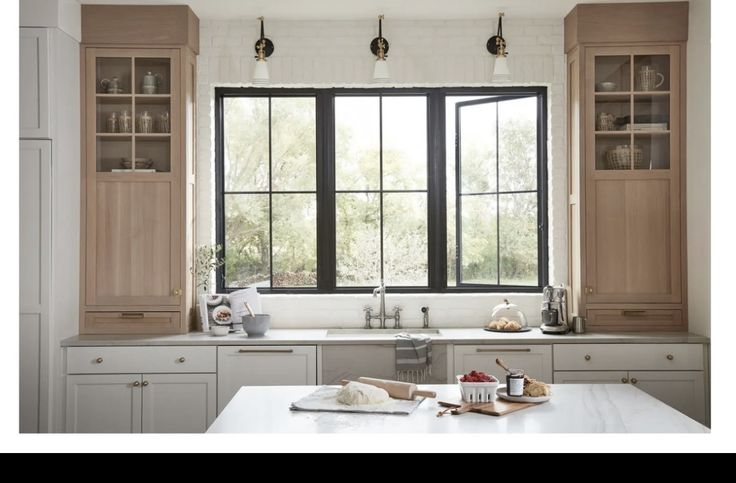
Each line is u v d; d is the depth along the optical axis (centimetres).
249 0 434
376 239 491
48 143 402
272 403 267
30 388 402
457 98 492
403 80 472
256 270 489
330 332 467
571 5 448
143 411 412
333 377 415
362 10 454
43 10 402
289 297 473
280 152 489
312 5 444
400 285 490
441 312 474
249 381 414
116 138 445
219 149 486
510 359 416
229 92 486
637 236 447
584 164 448
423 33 473
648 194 447
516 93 486
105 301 441
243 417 246
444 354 417
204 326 446
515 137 487
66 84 420
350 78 472
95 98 442
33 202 401
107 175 441
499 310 462
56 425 407
